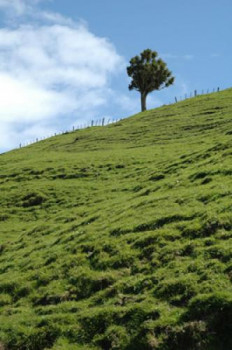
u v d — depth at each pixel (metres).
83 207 46.12
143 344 18.53
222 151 44.66
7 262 33.91
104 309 21.33
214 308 18.59
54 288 25.67
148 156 62.00
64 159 69.81
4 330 22.31
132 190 46.69
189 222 27.16
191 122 80.31
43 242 35.84
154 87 139.75
